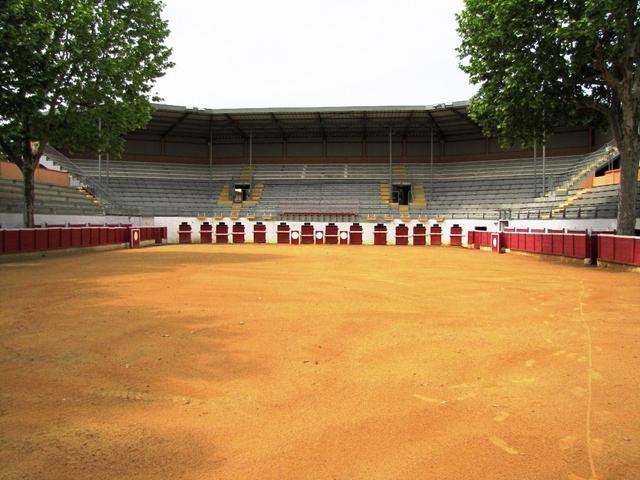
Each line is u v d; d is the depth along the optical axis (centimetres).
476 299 1116
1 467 365
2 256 2125
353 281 1431
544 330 807
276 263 2009
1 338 731
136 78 2536
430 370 601
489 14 1934
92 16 2269
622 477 355
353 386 545
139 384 545
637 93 1878
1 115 2158
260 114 4153
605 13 1664
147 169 4631
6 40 1853
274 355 658
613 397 509
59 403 490
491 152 4531
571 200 3080
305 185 4625
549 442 410
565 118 2209
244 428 437
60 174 3731
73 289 1205
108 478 353
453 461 379
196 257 2308
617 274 1631
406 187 4662
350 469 367
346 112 4050
